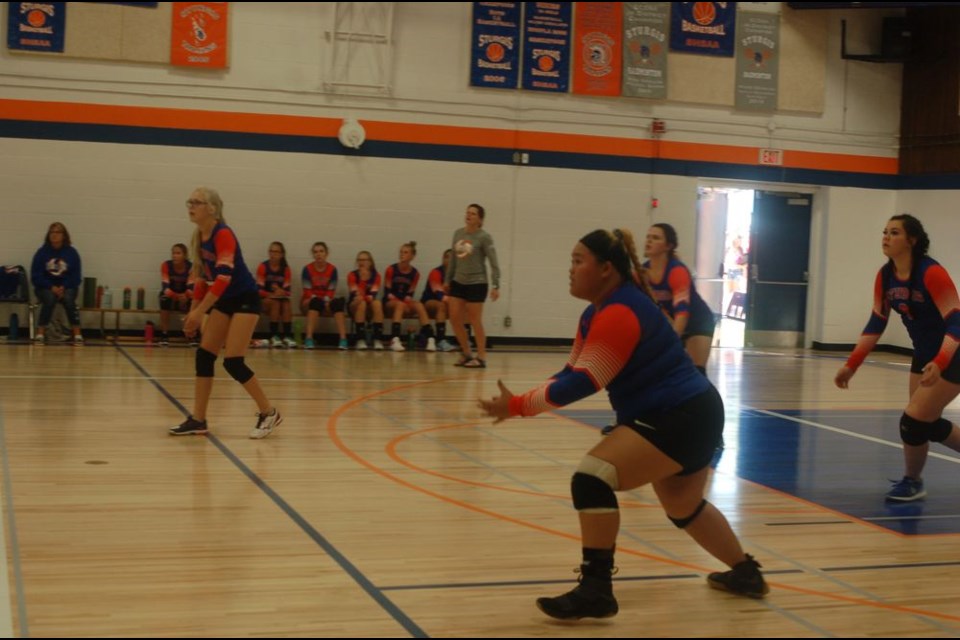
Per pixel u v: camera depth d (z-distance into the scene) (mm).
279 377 10305
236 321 6871
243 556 4320
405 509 5270
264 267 13273
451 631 3521
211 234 6625
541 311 14742
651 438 3605
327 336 13906
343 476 5988
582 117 14711
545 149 14602
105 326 13266
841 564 4617
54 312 13180
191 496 5340
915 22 15562
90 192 13141
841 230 15953
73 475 5703
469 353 11891
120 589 3816
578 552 4586
